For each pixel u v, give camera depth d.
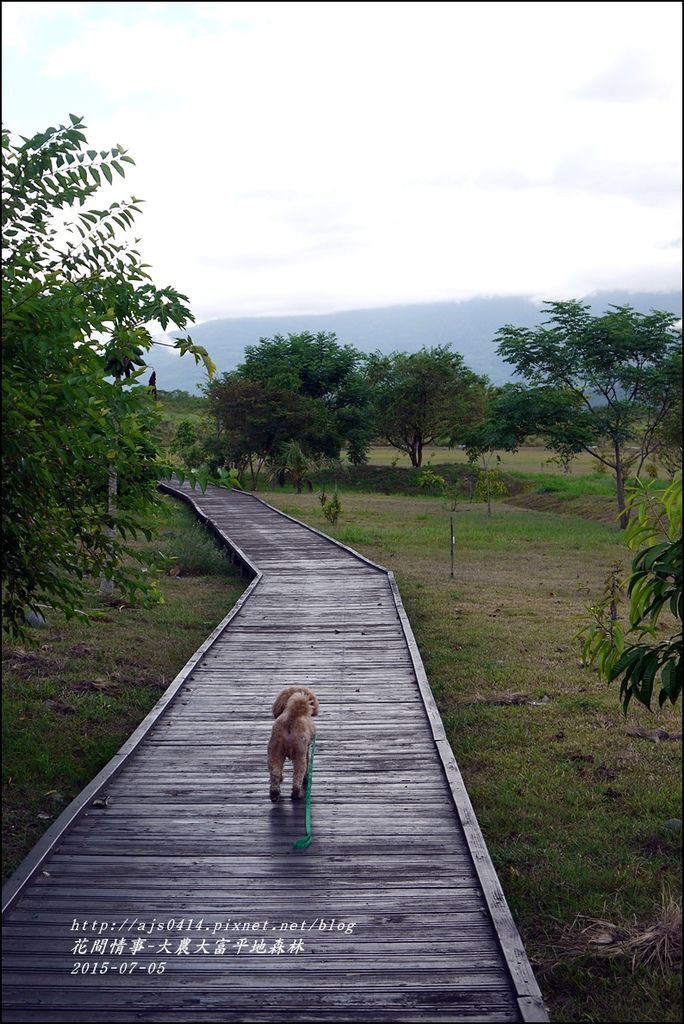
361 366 68.62
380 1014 4.36
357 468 61.19
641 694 4.09
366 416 61.06
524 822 7.45
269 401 55.22
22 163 6.43
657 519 5.01
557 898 6.23
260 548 24.19
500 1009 4.40
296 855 6.01
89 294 6.46
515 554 25.58
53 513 7.29
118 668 11.88
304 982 4.60
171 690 10.04
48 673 11.16
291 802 6.97
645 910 6.04
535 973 5.41
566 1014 5.06
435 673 12.33
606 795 8.05
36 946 4.89
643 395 36.31
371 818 6.67
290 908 5.31
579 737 9.68
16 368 5.97
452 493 53.44
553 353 36.72
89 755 8.49
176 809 6.81
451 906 5.35
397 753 8.20
